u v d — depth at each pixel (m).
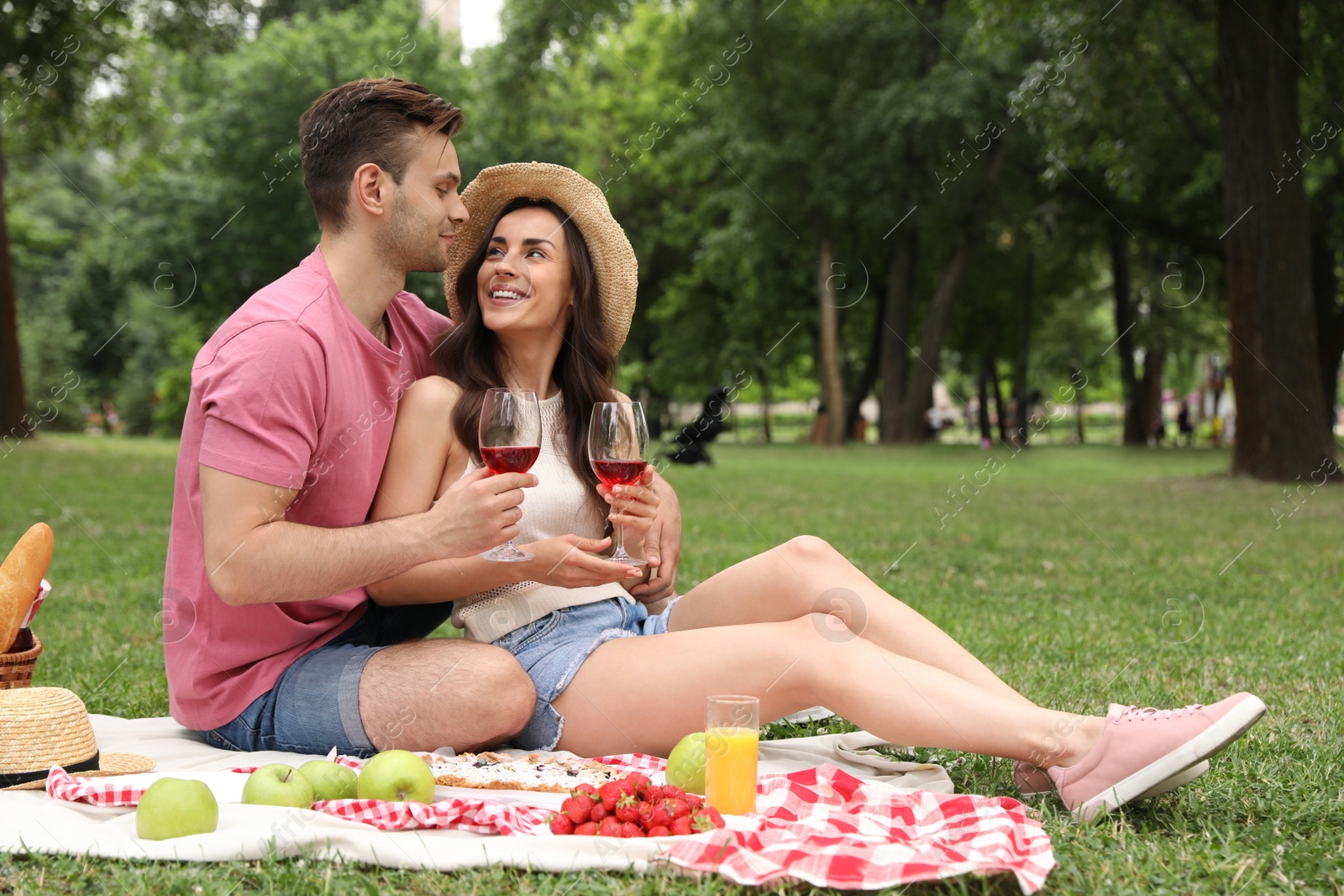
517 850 1.82
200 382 2.32
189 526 2.45
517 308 2.61
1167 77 13.77
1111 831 2.04
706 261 21.86
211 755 2.46
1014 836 1.86
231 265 20.78
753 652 2.28
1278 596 5.32
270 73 19.44
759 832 1.89
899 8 18.33
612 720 2.39
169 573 2.49
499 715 2.35
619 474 2.47
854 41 18.52
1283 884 1.79
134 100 17.41
